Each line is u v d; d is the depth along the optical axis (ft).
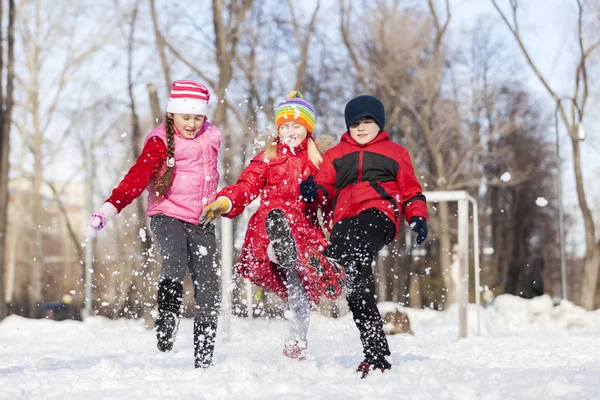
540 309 40.16
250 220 14.21
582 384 10.36
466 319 27.63
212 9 64.59
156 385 10.70
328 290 13.19
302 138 14.33
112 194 13.69
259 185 14.24
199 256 14.42
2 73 65.72
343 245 12.29
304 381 10.95
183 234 14.33
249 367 12.35
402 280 71.31
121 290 22.47
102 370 12.38
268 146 14.32
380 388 10.37
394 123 87.92
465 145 98.73
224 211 13.94
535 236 129.08
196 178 14.57
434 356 17.26
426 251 83.10
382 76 84.53
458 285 28.02
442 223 80.69
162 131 14.49
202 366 13.41
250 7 67.56
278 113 14.34
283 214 13.43
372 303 12.25
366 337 12.18
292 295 13.78
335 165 13.58
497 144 110.93
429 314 38.88
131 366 13.29
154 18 64.08
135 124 66.08
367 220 12.61
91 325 38.58
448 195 28.50
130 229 37.09
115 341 25.64
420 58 89.61
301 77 72.28
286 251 13.26
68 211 127.95
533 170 113.39
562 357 16.93
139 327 36.45
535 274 80.74
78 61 87.45
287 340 13.87
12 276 115.14
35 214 97.66
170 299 13.74
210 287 14.12
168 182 14.16
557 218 124.16
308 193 13.23
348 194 13.14
